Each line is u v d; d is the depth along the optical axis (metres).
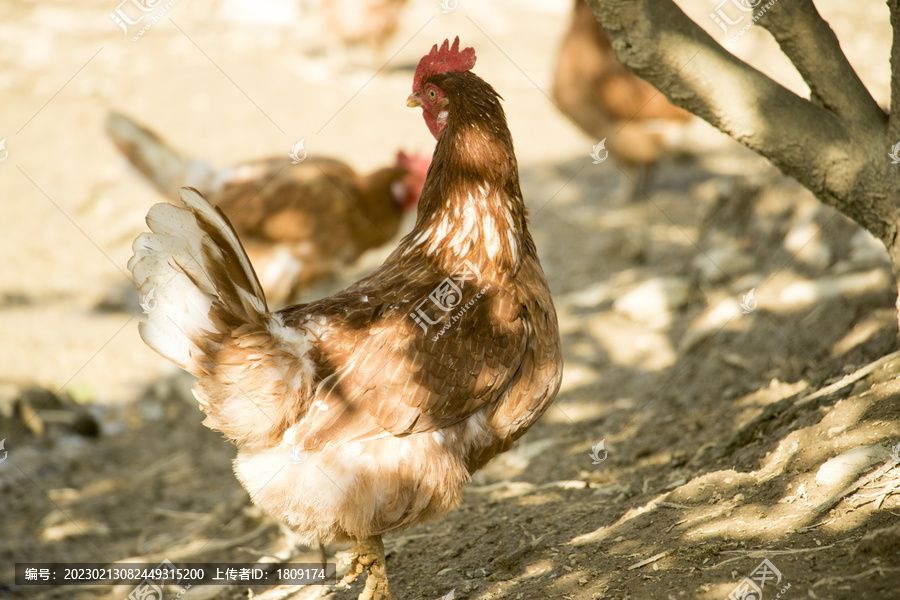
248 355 2.42
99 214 6.89
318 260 5.41
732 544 2.34
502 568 2.81
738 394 3.87
